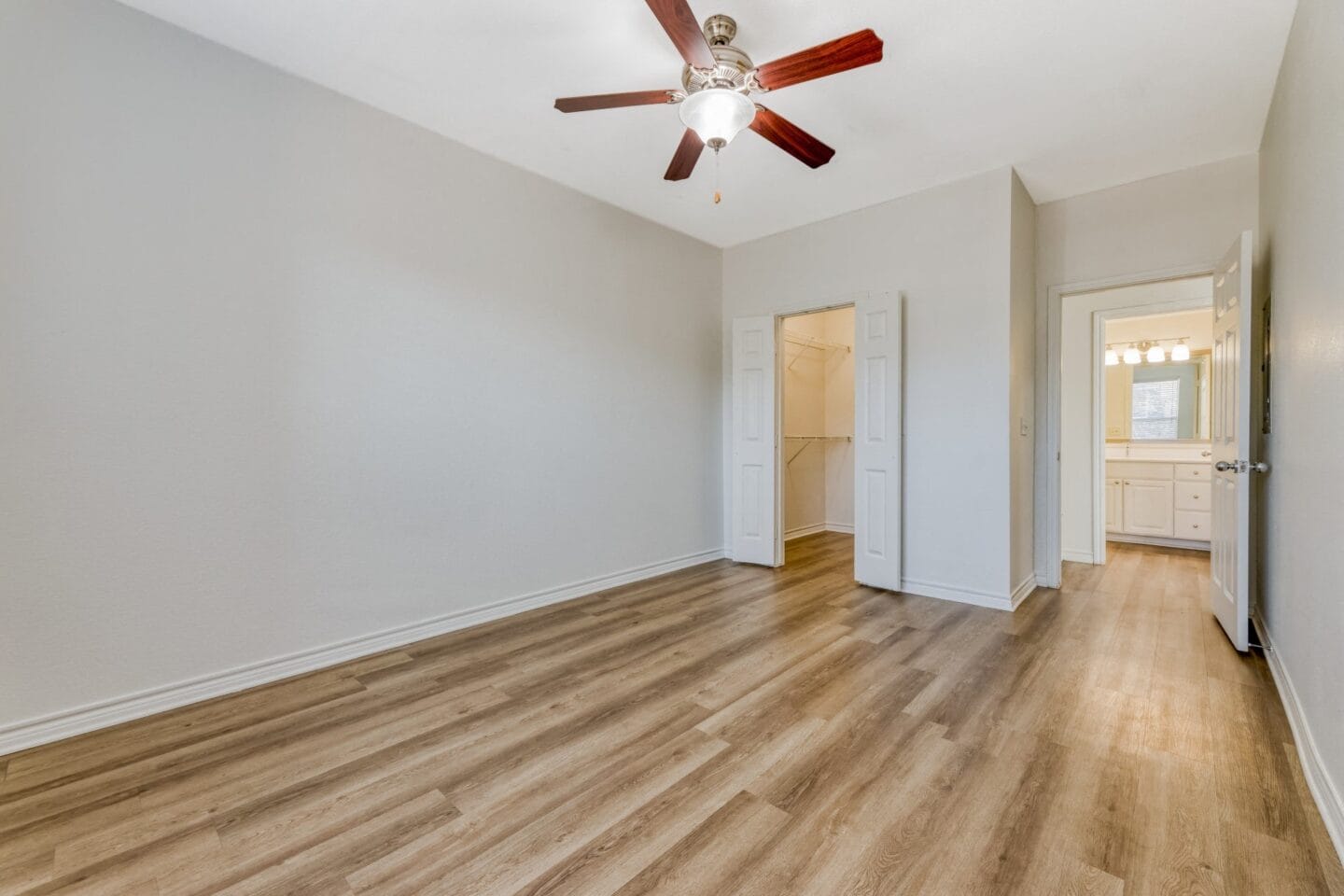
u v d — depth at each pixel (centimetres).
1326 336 170
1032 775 175
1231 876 134
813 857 143
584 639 294
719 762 184
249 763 185
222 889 134
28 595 196
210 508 232
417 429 294
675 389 438
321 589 262
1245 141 301
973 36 224
